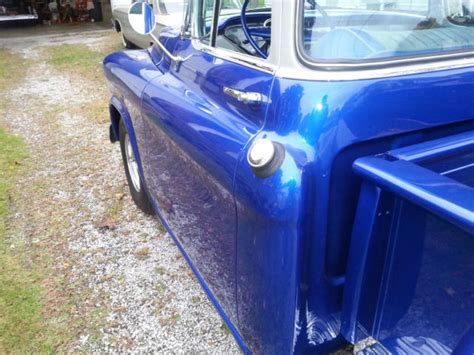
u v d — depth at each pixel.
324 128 1.38
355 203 1.47
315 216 1.40
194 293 2.68
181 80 2.29
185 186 2.13
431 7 1.79
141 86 2.58
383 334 1.43
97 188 3.95
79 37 12.46
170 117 2.09
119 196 3.80
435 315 1.26
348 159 1.44
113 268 2.91
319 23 1.55
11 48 11.00
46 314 2.53
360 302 1.44
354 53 1.54
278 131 1.50
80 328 2.44
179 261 2.96
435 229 1.19
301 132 1.42
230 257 1.76
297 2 1.47
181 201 2.26
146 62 2.89
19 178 4.16
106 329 2.43
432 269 1.23
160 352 2.29
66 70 8.43
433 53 1.66
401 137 1.53
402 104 1.49
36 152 4.75
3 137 5.14
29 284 2.77
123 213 3.55
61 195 3.85
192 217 2.14
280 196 1.34
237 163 1.53
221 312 2.01
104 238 3.23
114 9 9.97
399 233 1.31
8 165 4.41
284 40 1.51
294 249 1.38
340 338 1.60
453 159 1.48
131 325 2.46
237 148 1.57
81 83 7.49
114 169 4.32
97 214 3.54
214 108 1.87
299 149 1.39
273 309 1.51
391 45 1.63
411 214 1.25
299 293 1.44
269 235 1.42
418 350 1.33
